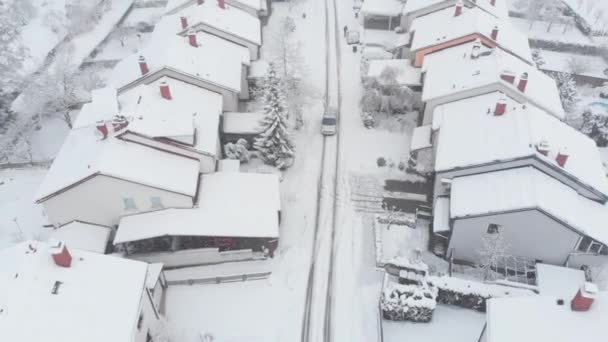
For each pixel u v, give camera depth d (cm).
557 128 4009
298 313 3525
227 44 5341
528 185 3534
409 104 5219
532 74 4700
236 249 3906
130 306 2717
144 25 7056
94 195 3644
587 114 5000
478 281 3631
